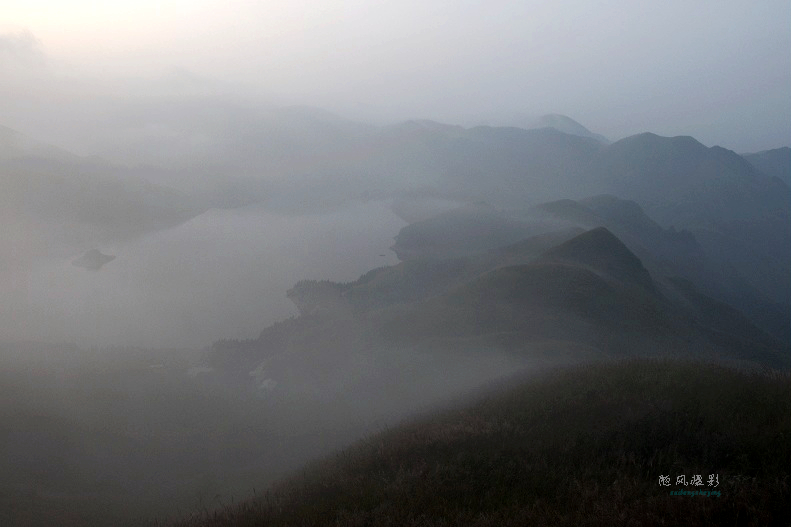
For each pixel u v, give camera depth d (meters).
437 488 7.92
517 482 7.84
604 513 6.28
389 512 7.18
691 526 5.91
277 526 7.83
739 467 7.64
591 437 9.23
